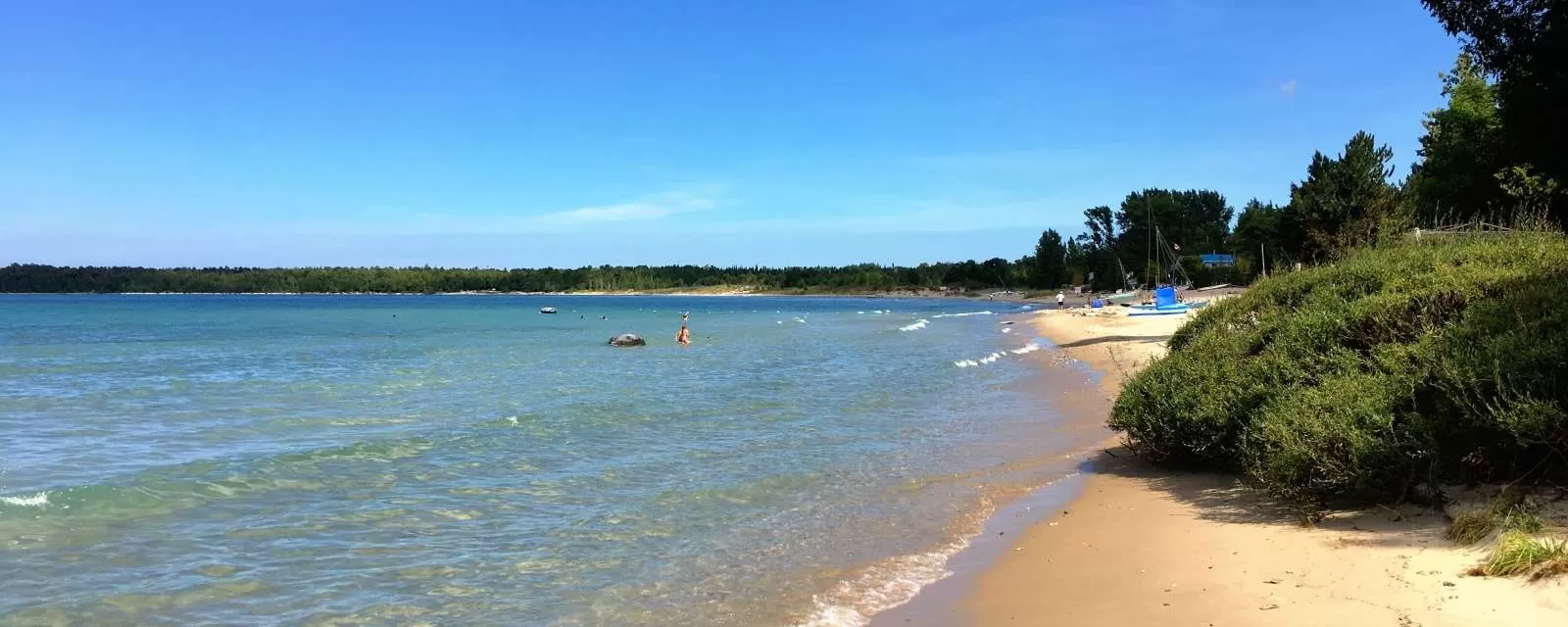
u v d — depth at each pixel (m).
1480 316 7.35
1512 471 6.45
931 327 54.66
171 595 6.25
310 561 7.08
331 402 17.69
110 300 143.00
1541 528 5.45
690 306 132.50
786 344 37.75
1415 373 7.13
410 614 5.93
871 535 7.85
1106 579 6.16
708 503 9.07
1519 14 8.43
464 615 5.91
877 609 5.91
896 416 15.33
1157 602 5.53
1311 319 9.27
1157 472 9.91
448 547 7.50
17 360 29.52
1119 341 32.56
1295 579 5.62
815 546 7.52
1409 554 5.71
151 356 31.50
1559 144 8.73
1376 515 6.83
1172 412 9.51
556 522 8.30
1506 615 4.50
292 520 8.33
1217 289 84.44
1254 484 8.28
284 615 5.89
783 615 5.86
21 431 13.93
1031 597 5.95
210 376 23.67
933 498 9.26
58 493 8.96
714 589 6.42
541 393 19.03
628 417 15.05
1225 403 8.91
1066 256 155.50
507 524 8.23
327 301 149.88
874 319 70.88
